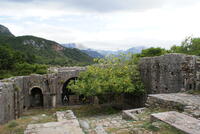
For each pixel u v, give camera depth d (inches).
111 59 770.8
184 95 432.8
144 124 276.1
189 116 278.4
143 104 706.8
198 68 486.0
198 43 1441.9
